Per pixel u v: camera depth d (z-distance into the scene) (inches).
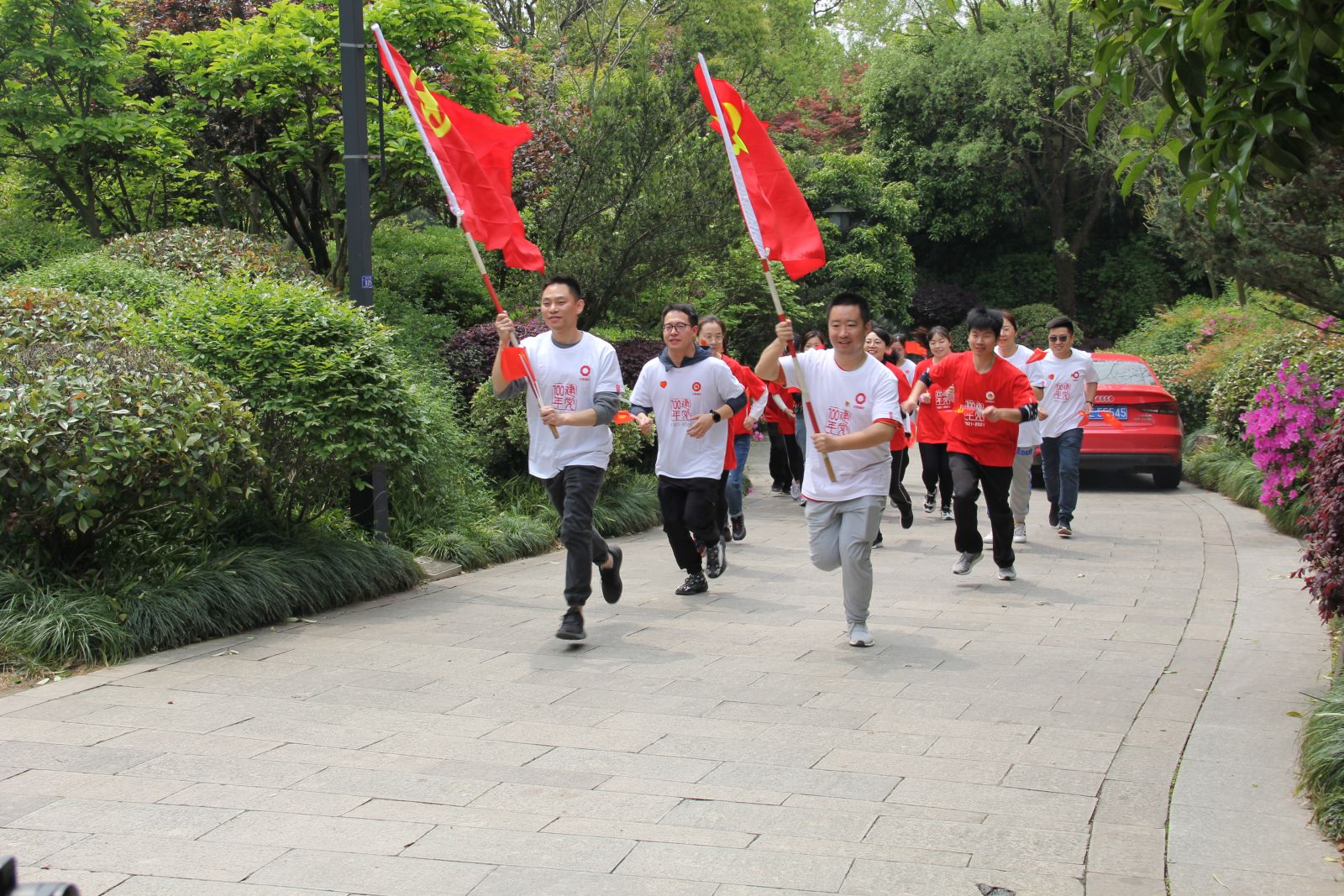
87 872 143.4
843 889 140.9
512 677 233.3
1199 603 302.5
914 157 1213.7
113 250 428.1
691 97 573.0
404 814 163.6
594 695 221.0
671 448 309.7
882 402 249.0
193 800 167.3
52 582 255.4
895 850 152.3
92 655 236.7
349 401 298.4
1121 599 309.1
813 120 1285.7
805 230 251.1
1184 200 133.3
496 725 203.2
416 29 503.8
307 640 261.1
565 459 263.4
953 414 326.3
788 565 365.1
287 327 300.4
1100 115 141.2
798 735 198.2
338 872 144.7
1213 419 532.1
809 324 876.0
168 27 550.6
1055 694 222.5
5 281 416.2
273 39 477.7
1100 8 143.5
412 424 316.5
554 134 586.2
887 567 360.2
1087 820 162.6
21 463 235.8
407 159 503.8
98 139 498.6
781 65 1242.0
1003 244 1315.2
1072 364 409.4
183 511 275.3
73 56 484.1
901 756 188.1
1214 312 759.1
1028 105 1147.9
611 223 564.1
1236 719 206.2
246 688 223.3
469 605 300.2
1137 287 1256.8
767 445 761.6
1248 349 577.0
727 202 546.6
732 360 391.9
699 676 234.7
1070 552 382.6
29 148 524.4
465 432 420.8
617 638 266.8
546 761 185.3
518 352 260.4
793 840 155.4
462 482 387.9
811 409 256.7
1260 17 121.3
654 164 563.8
